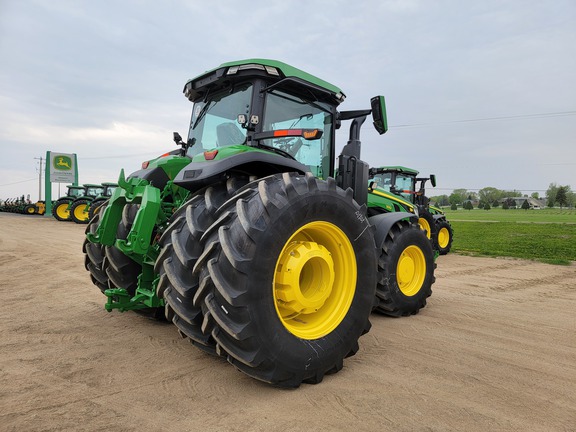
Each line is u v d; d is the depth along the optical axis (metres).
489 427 2.12
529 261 9.57
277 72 3.29
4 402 2.25
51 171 27.23
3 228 15.67
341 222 2.86
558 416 2.25
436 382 2.66
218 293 2.29
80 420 2.07
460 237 15.98
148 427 2.02
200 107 3.94
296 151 3.56
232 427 2.04
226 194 2.86
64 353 3.03
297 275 2.62
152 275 3.31
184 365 2.83
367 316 2.97
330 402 2.34
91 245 3.99
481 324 4.13
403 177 12.19
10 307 4.35
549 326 4.07
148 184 3.39
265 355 2.34
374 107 3.79
